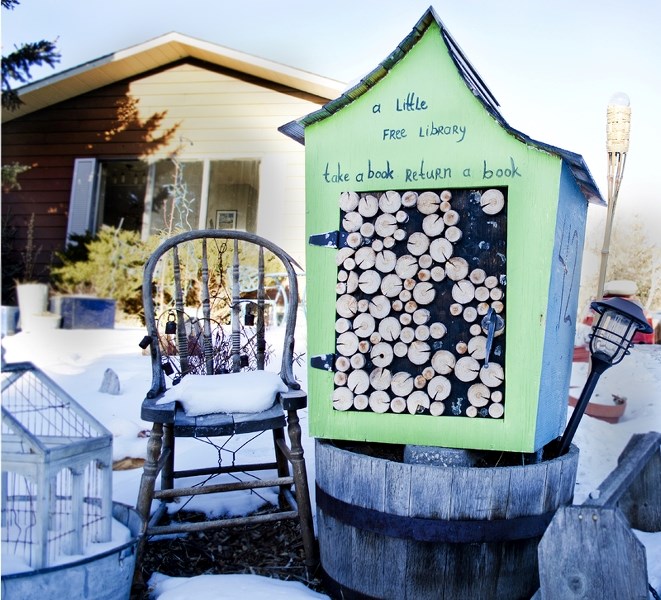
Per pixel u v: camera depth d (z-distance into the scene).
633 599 1.59
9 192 8.84
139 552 1.99
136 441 3.05
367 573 1.91
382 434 2.04
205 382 2.20
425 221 2.01
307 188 2.10
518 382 1.94
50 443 1.78
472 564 1.83
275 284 7.16
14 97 8.01
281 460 2.52
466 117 1.99
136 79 8.67
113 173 9.16
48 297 7.88
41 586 1.56
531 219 1.93
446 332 2.01
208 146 8.52
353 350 2.06
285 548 2.29
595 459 3.07
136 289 7.86
